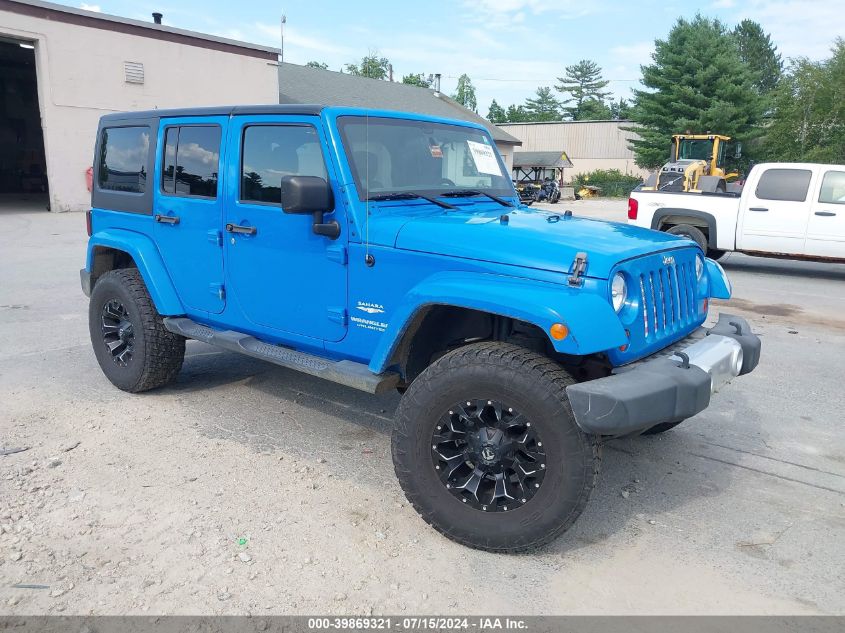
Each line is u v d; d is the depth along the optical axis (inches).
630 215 500.1
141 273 186.9
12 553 117.6
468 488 121.0
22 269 406.9
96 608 104.5
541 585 113.7
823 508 141.4
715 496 145.9
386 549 122.7
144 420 180.2
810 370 237.6
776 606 109.3
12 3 709.3
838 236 421.4
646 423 109.1
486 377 115.8
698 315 150.3
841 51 1505.9
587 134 2314.2
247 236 160.2
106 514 131.7
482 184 172.6
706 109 1800.0
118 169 201.5
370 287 138.4
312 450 164.4
